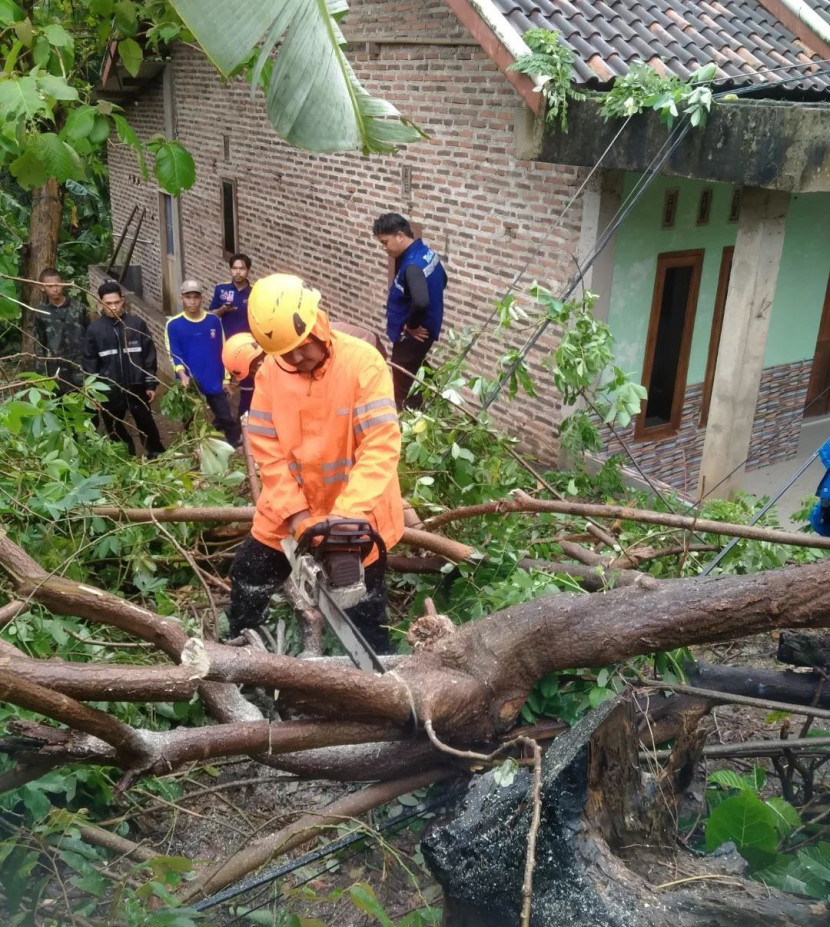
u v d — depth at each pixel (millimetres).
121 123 4578
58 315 7211
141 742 2396
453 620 4000
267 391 3217
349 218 10156
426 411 5125
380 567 3271
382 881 3137
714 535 4629
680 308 8180
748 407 6625
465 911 2650
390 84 9031
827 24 7676
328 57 2465
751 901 2488
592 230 7199
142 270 16203
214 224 13297
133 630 2627
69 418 4859
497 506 4180
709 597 2977
